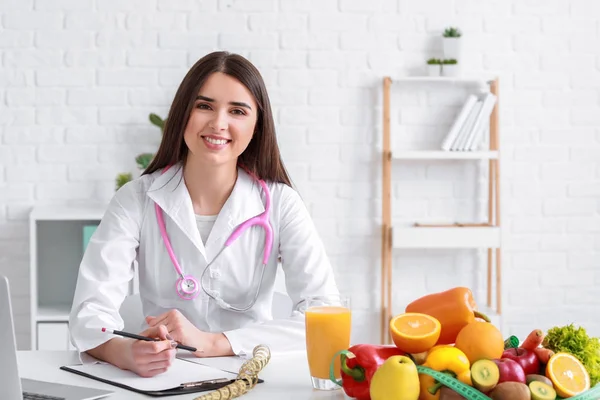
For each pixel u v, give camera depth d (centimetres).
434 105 373
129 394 142
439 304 143
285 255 202
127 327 214
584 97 379
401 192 375
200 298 198
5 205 359
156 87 362
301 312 185
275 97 367
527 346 134
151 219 196
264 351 162
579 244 382
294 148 370
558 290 382
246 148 203
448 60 361
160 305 200
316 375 147
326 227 373
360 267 375
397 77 366
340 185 372
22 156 359
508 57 375
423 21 371
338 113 370
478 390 126
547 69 377
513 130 377
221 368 162
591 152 380
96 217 332
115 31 359
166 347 155
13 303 362
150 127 363
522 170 378
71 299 364
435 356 130
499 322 366
